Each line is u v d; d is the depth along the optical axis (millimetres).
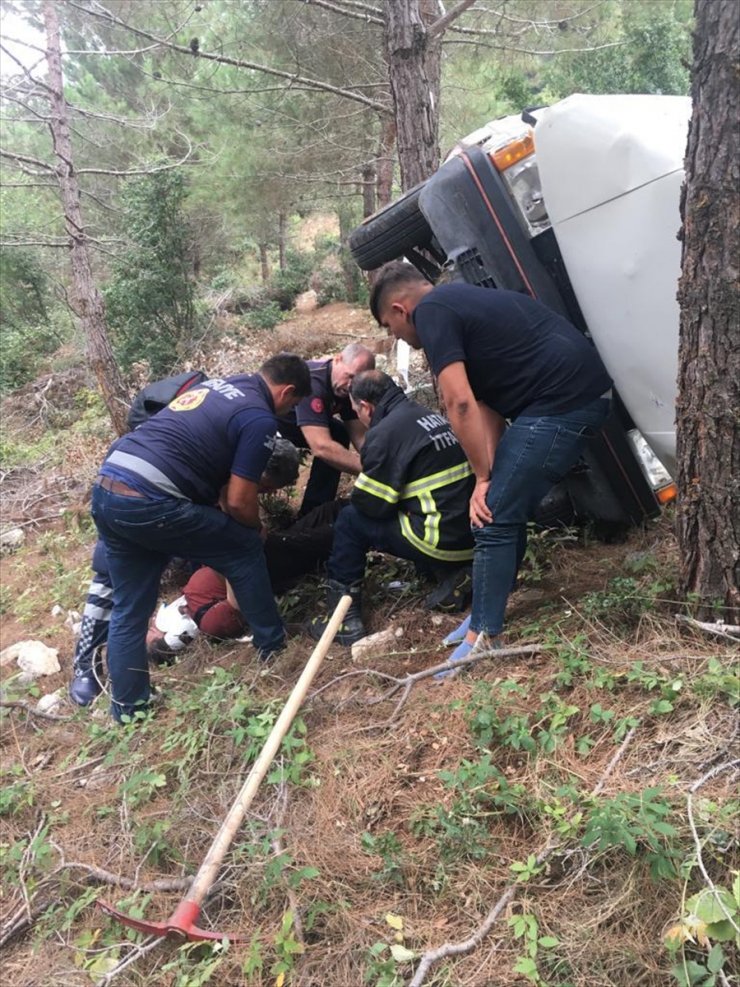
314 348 11977
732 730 2174
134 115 11234
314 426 3980
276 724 2627
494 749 2439
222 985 1979
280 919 2105
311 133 9500
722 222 2164
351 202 14945
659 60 10750
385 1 4500
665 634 2641
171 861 2438
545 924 1857
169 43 5871
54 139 6523
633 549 3439
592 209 2961
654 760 2184
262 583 3350
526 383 2705
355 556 3531
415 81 4586
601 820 1862
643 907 1831
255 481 3125
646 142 2820
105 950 2166
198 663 3658
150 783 2691
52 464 8586
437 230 3213
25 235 8023
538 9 8008
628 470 3377
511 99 11352
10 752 3375
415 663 3129
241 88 8961
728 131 2082
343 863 2191
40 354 13539
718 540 2473
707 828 1881
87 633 3727
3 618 5293
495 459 2783
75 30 9508
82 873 2479
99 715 3424
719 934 1607
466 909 1973
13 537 6652
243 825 2426
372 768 2521
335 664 3279
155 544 3090
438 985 1803
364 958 1930
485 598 2859
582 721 2432
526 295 3117
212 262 17062
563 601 3152
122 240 10227
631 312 3012
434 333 2637
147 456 2996
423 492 3229
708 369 2311
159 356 10766
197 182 10773
